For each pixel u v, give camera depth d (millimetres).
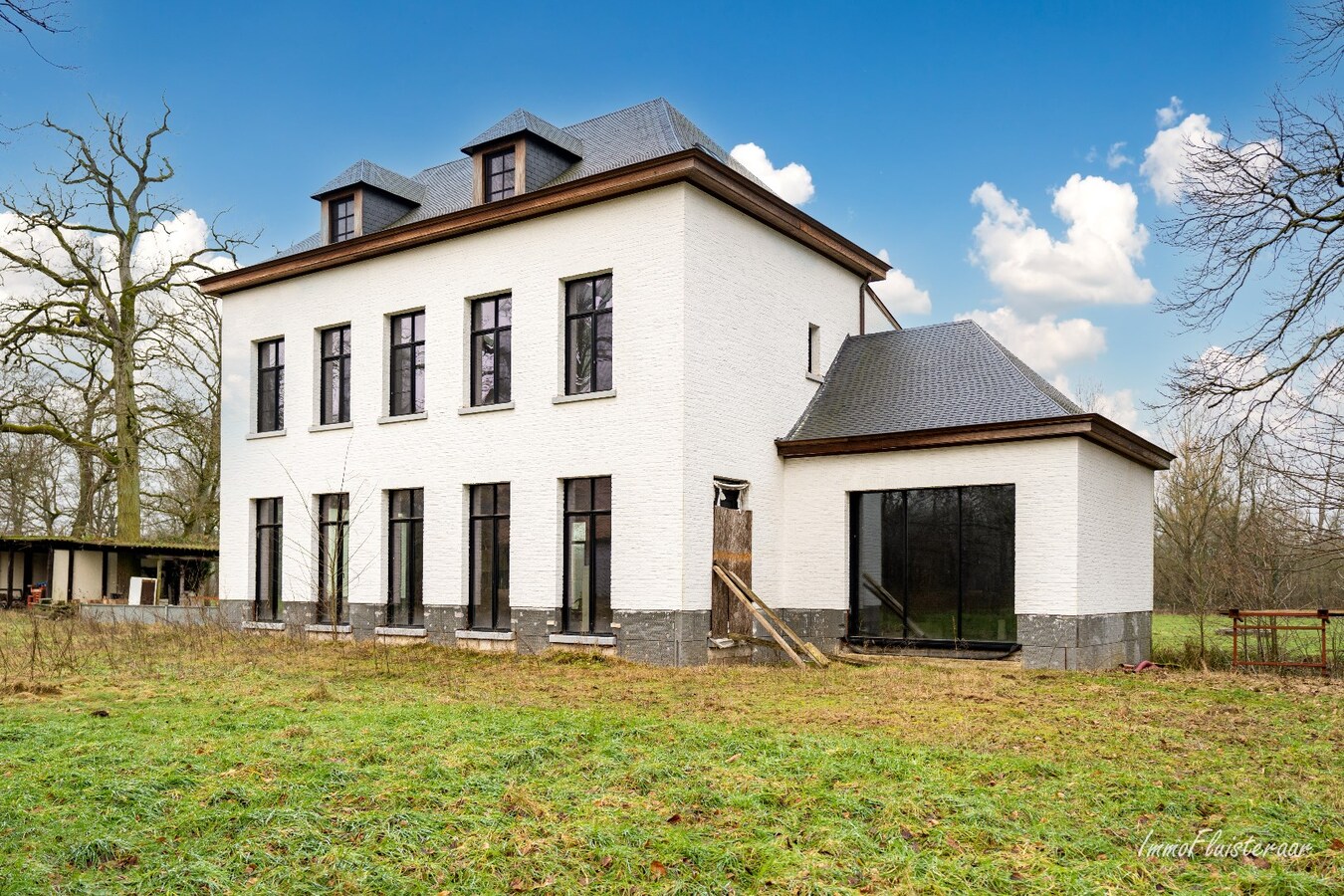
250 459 21219
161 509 35250
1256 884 5305
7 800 6504
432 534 18141
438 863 5586
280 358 21266
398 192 20562
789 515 17688
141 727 9234
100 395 30219
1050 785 7246
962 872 5441
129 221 30062
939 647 16078
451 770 7445
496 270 17672
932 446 16219
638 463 15727
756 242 17359
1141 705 11320
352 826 6152
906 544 16688
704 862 5590
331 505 20000
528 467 17000
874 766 7707
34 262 28094
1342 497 16656
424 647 17578
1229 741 9164
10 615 26500
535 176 17750
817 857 5648
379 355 19219
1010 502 15719
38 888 5164
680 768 7582
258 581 21219
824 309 19422
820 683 13086
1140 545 18250
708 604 15680
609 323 16547
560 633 16406
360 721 9562
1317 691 13047
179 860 5562
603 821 6238
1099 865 5574
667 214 15703
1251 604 20594
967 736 9055
